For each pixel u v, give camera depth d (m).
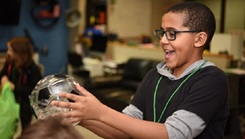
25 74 2.93
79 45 6.27
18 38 3.00
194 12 1.08
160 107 1.16
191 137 0.98
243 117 4.01
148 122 0.96
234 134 3.76
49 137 0.54
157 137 0.93
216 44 4.46
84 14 6.54
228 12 7.32
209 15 1.10
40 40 6.05
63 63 6.32
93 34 6.51
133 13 7.41
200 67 1.11
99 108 0.90
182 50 1.09
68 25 6.09
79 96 0.90
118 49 6.18
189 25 1.07
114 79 5.44
